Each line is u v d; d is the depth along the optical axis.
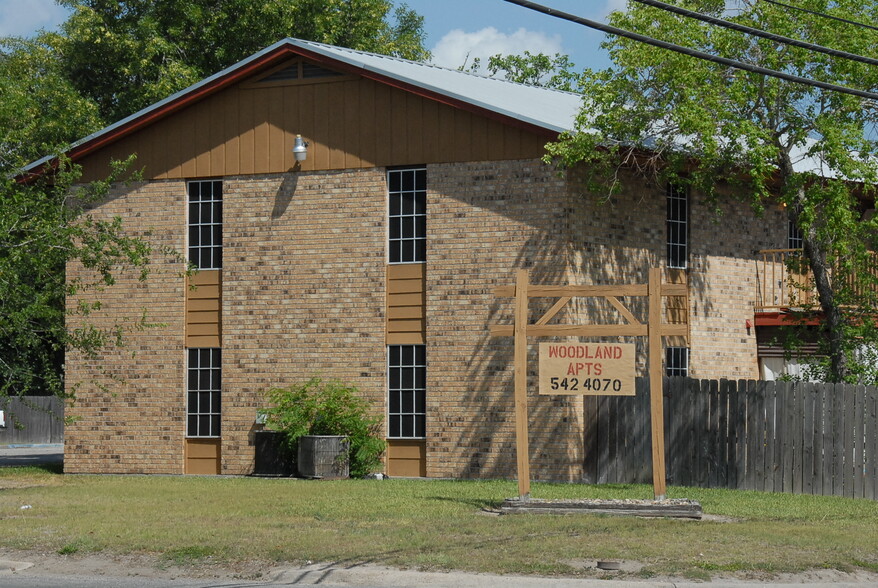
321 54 24.80
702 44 22.44
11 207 22.05
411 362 24.30
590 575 12.44
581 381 17.02
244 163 25.73
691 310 25.61
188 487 22.03
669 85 22.58
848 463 20.39
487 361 23.47
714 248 26.19
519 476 17.22
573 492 20.47
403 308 24.31
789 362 26.94
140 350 26.38
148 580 12.72
